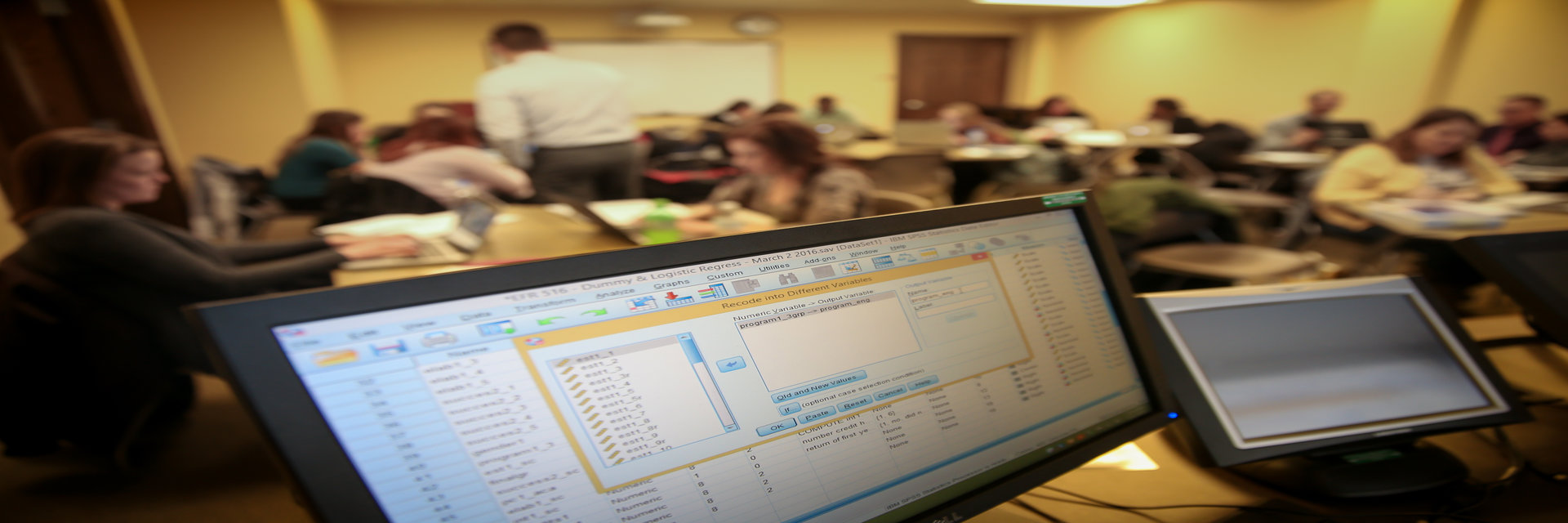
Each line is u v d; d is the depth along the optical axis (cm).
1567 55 451
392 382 42
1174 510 68
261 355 38
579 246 159
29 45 317
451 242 154
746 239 52
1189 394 70
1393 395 74
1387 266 229
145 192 132
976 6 782
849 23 856
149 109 393
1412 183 254
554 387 46
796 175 209
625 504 47
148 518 76
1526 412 75
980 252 63
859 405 55
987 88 940
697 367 50
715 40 823
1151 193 200
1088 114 895
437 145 253
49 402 95
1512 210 203
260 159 559
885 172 380
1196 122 604
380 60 750
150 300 108
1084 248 70
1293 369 74
